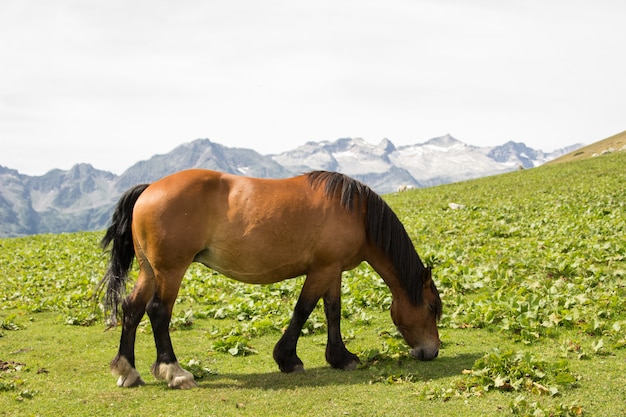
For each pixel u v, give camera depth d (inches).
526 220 743.7
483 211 882.8
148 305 261.9
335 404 228.1
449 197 1170.0
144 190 274.8
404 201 1189.7
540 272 444.5
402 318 289.4
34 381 270.7
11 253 792.9
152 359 312.0
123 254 277.9
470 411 212.8
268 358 307.9
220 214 264.1
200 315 407.5
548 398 219.3
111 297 274.1
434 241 658.2
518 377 236.4
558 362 244.8
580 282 406.9
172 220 256.7
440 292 417.4
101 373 285.4
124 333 266.7
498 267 461.1
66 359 310.8
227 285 507.2
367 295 417.7
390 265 287.4
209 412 225.3
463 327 339.3
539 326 314.5
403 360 288.5
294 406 228.2
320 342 333.1
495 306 348.5
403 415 212.8
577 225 636.1
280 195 269.0
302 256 271.3
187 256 260.4
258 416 219.8
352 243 277.1
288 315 384.2
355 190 278.7
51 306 452.8
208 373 280.5
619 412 204.8
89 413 227.3
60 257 745.6
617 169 1274.6
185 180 265.1
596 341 280.1
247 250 265.4
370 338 335.0
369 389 244.5
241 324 363.3
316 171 284.8
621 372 243.1
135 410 229.9
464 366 270.1
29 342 348.5
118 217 276.7
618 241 514.9
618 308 336.8
